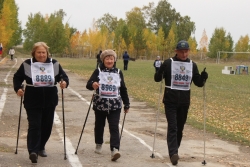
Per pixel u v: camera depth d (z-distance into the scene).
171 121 7.98
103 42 113.25
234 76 48.31
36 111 7.52
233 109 18.38
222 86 32.03
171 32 120.56
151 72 44.38
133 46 114.00
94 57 112.19
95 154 8.42
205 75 8.17
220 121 14.90
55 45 90.06
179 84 8.05
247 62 117.19
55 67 7.65
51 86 7.59
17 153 8.20
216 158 8.80
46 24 91.31
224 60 121.25
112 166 7.55
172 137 7.92
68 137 10.03
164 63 8.11
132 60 94.31
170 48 119.94
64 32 92.06
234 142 10.84
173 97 8.01
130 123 12.73
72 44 110.56
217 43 120.19
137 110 15.66
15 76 7.57
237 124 14.45
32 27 93.94
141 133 11.17
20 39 83.44
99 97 8.04
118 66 57.72
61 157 8.05
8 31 50.47
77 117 13.12
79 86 23.80
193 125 12.90
